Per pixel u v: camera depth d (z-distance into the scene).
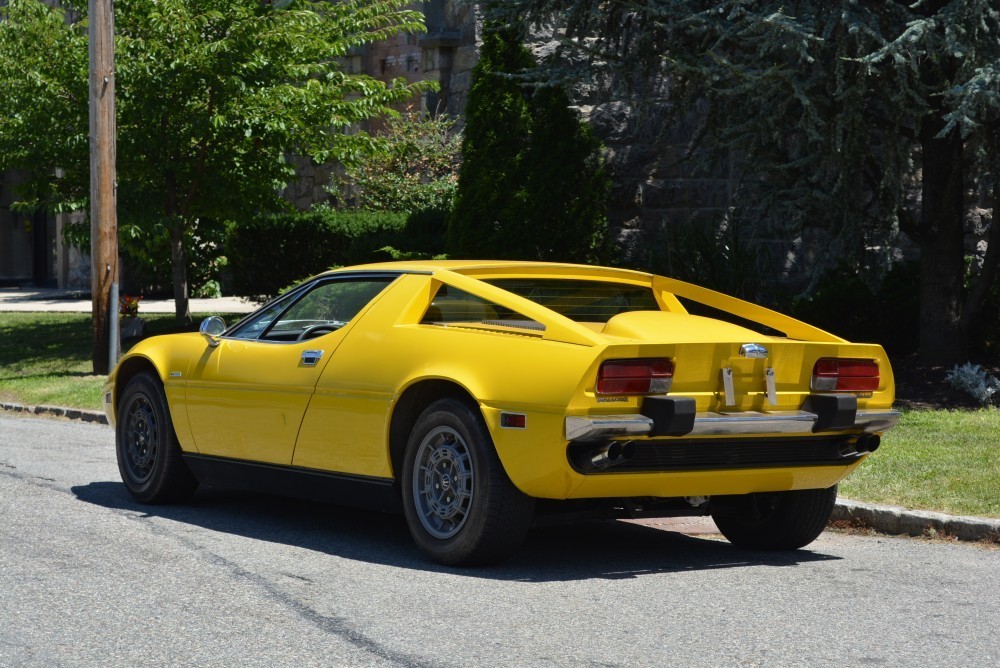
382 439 6.57
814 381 6.43
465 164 15.88
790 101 11.54
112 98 15.80
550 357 5.92
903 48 10.70
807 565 6.64
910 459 9.07
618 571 6.37
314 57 18.67
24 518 7.48
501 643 4.91
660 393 5.93
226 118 17.38
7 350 19.70
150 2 17.23
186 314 18.94
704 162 13.28
